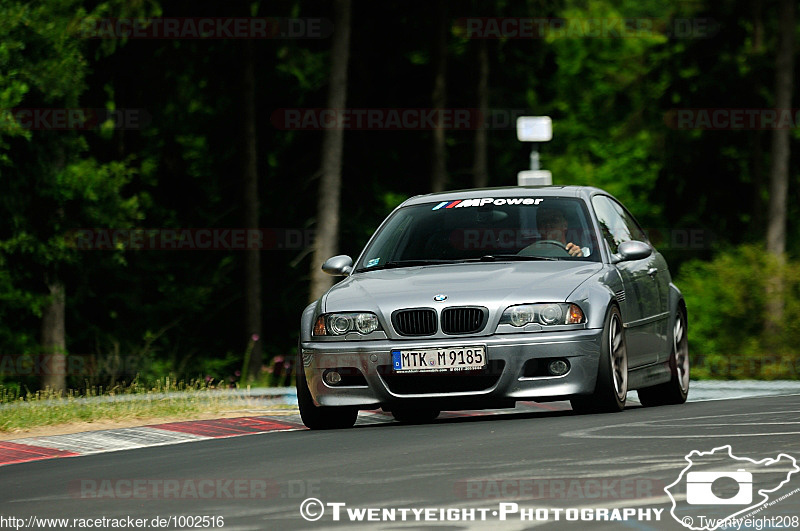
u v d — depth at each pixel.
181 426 38.78
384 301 35.75
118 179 92.50
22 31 84.38
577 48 188.50
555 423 33.25
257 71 114.69
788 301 87.00
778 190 124.50
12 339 98.31
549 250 38.44
